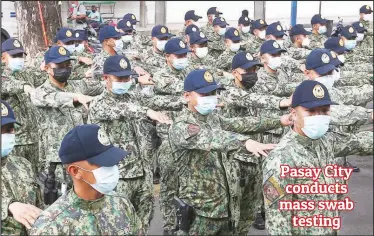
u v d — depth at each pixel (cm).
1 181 311
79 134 256
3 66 588
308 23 1564
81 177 258
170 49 634
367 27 1132
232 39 890
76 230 255
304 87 303
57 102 502
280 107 481
